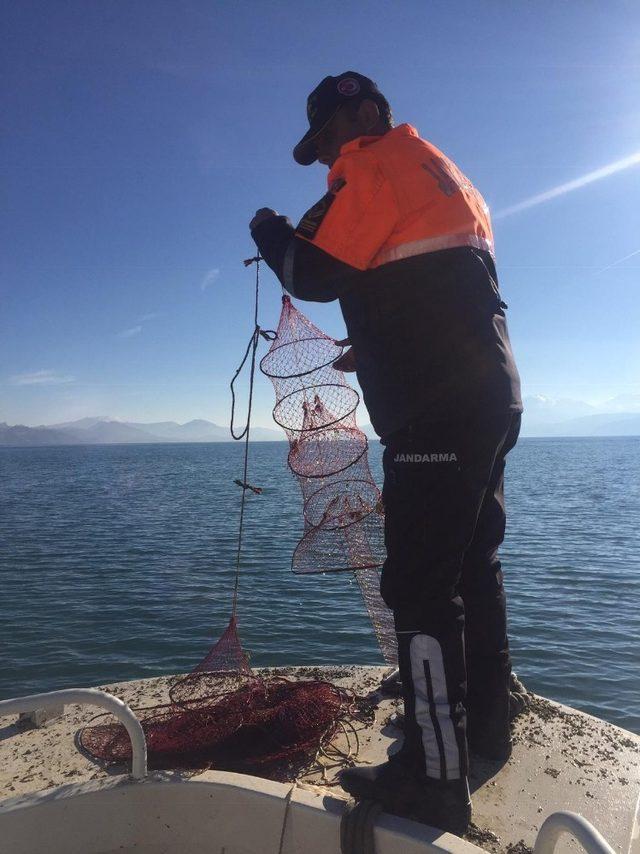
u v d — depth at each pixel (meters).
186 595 13.65
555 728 2.53
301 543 2.79
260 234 2.15
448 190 1.92
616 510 31.41
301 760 2.29
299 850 1.66
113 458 158.25
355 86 2.20
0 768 2.32
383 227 1.85
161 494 43.75
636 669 9.12
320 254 1.90
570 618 11.72
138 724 1.82
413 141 1.97
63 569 16.86
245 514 28.95
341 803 1.67
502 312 2.02
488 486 2.19
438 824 1.79
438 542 1.89
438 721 1.83
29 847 1.73
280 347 2.75
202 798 1.75
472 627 2.26
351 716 2.61
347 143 2.04
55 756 2.39
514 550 19.39
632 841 1.86
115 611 12.49
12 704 1.78
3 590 14.45
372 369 1.97
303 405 2.78
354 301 1.99
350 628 11.10
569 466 86.88
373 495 2.76
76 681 9.12
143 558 18.28
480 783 2.14
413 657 1.88
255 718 2.37
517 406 1.96
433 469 1.89
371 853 1.55
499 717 2.25
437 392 1.88
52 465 109.69
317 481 2.78
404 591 1.92
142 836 1.77
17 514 31.17
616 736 2.46
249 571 15.95
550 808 2.00
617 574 15.71
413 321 1.89
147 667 9.60
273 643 10.48
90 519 28.62
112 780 1.80
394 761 1.90
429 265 1.88
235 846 1.73
